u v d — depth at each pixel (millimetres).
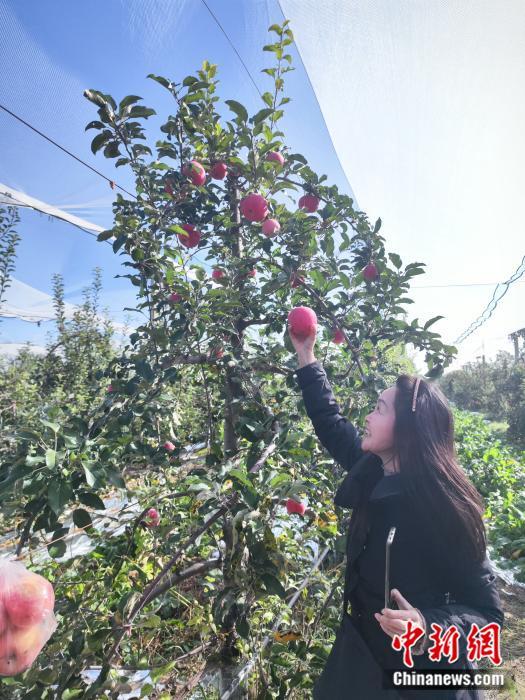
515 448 11305
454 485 1201
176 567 2018
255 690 1964
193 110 2061
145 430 2154
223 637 2250
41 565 2238
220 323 2129
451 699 1122
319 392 1666
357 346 2340
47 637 1009
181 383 2553
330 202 2219
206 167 2047
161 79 1802
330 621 2062
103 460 1437
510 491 5938
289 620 2080
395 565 1213
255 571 1459
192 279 1976
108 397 1740
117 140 1824
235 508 1471
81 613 1723
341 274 2244
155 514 2229
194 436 3105
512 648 3059
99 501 1353
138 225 1887
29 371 6512
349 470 1565
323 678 1384
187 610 2705
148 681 2172
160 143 2002
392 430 1319
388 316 2387
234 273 2197
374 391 2131
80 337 6848
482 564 1212
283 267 2125
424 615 1092
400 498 1246
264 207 2113
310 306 2404
